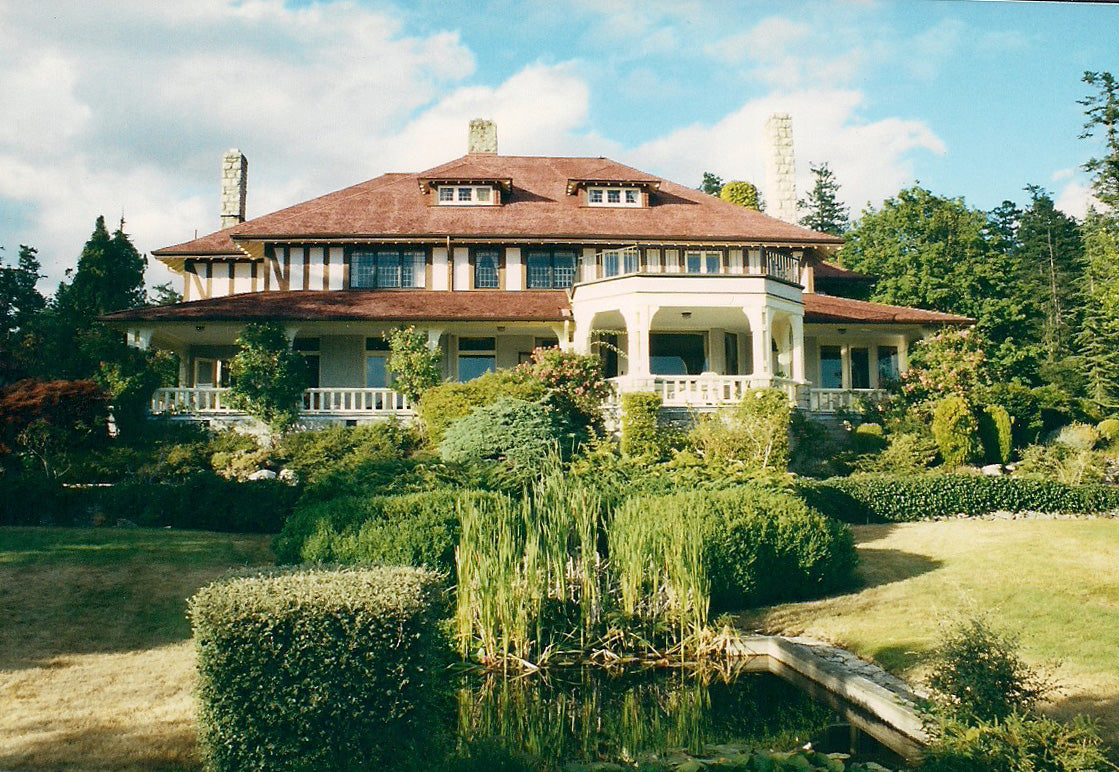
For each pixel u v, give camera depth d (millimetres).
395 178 37875
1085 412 33375
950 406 24875
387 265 31406
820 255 34656
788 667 11234
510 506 12414
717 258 31500
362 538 12289
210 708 7176
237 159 37938
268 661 7180
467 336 30938
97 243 36188
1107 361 51219
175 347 31047
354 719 7289
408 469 16328
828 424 27391
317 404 30000
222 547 15234
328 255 31188
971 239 46438
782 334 29797
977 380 27781
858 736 8867
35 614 11531
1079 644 10625
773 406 23141
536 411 21094
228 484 17484
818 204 80000
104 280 35844
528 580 11477
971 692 7238
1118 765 7109
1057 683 9195
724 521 13664
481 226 31859
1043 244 71875
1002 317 45375
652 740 8875
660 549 12344
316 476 17672
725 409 24312
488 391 23703
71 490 17562
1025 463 24516
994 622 11570
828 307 31812
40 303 56625
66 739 7988
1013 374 45094
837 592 14234
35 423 20750
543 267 31688
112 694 9164
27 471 19891
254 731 7094
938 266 45312
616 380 26328
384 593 7555
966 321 30719
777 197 37438
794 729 9156
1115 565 14719
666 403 25828
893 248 46656
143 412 25219
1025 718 6898
